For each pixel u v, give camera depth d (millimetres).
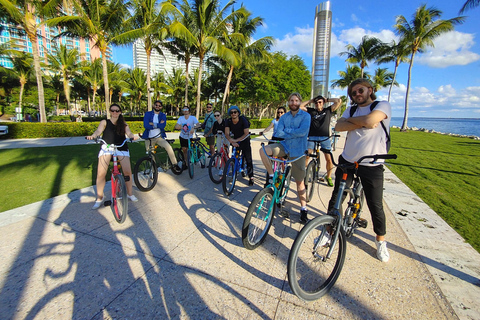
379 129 2455
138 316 1890
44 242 2801
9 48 30172
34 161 7141
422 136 22469
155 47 21031
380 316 1949
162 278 2299
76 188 4691
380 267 2545
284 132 3193
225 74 30734
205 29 17781
